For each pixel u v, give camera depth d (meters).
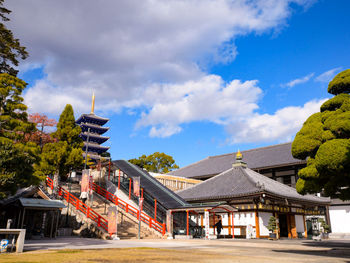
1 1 21.16
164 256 10.74
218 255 11.66
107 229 22.31
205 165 61.91
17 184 14.37
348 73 13.51
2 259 8.87
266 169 49.25
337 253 13.68
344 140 11.57
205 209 25.45
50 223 23.36
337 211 44.06
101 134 80.81
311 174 13.16
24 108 17.77
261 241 23.94
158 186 30.66
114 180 37.50
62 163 31.91
